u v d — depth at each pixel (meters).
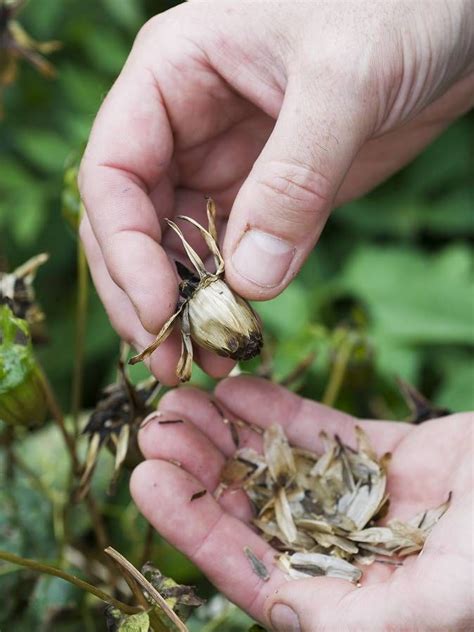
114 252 0.38
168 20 0.41
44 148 0.57
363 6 0.39
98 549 0.46
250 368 0.50
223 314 0.37
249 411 0.41
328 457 0.41
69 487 0.43
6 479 0.45
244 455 0.40
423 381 0.57
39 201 0.57
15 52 0.46
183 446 0.39
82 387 0.57
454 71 0.42
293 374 0.45
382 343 0.53
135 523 0.47
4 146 0.62
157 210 0.43
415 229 0.61
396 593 0.33
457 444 0.40
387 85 0.38
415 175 0.62
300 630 0.35
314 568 0.38
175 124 0.41
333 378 0.46
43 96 0.63
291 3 0.39
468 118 0.62
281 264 0.37
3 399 0.37
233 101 0.42
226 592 0.38
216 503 0.38
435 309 0.55
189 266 0.43
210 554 0.37
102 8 0.63
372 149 0.47
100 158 0.39
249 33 0.39
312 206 0.37
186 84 0.41
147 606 0.36
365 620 0.34
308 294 0.56
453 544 0.33
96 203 0.39
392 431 0.41
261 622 0.37
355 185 0.48
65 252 0.60
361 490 0.40
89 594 0.44
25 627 0.43
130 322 0.40
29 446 0.48
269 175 0.36
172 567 0.45
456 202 0.62
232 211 0.37
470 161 0.62
